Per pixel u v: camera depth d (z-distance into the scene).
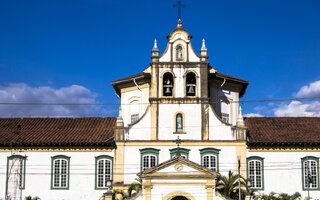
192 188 38.03
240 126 43.22
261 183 43.12
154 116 43.34
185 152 42.78
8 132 46.25
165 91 44.19
